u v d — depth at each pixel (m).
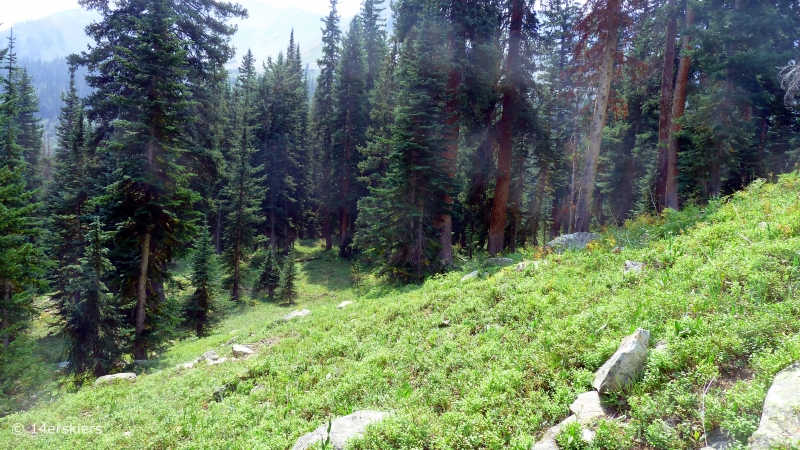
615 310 6.34
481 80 18.48
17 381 12.12
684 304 5.77
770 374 3.97
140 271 16.33
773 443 3.20
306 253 43.09
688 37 18.55
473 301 9.30
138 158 15.55
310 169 47.81
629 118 28.72
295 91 46.12
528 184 34.06
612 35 14.30
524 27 20.59
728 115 15.96
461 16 18.83
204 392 8.91
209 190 24.20
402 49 19.08
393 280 18.22
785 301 5.13
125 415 8.51
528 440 4.29
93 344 14.65
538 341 6.38
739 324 4.84
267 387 8.34
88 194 23.84
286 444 5.83
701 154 16.67
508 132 20.86
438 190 18.53
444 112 18.31
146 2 19.69
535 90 20.84
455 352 7.16
